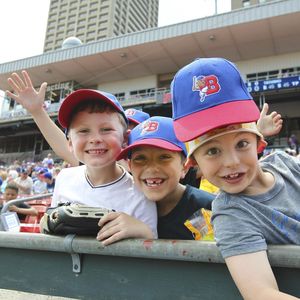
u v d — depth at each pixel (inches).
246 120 42.9
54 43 3314.5
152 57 1011.9
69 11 3331.7
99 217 43.4
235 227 39.7
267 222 41.9
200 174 95.2
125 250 40.3
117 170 68.1
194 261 38.1
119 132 64.3
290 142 690.8
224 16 851.4
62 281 44.2
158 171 60.6
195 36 895.1
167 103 884.0
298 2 777.6
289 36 841.5
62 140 92.7
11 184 209.6
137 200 62.9
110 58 1045.2
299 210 46.3
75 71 1154.0
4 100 1277.1
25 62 1172.5
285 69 895.7
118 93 1146.0
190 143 46.8
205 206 67.8
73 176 71.7
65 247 43.3
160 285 39.4
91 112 61.8
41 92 89.0
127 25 3420.3
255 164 43.8
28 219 159.5
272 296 32.2
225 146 42.8
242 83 48.6
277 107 811.4
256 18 810.2
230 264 36.0
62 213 44.1
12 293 47.9
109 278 41.9
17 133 1242.6
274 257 35.5
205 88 46.1
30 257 46.6
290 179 50.2
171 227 67.9
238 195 44.8
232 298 36.7
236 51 927.7
